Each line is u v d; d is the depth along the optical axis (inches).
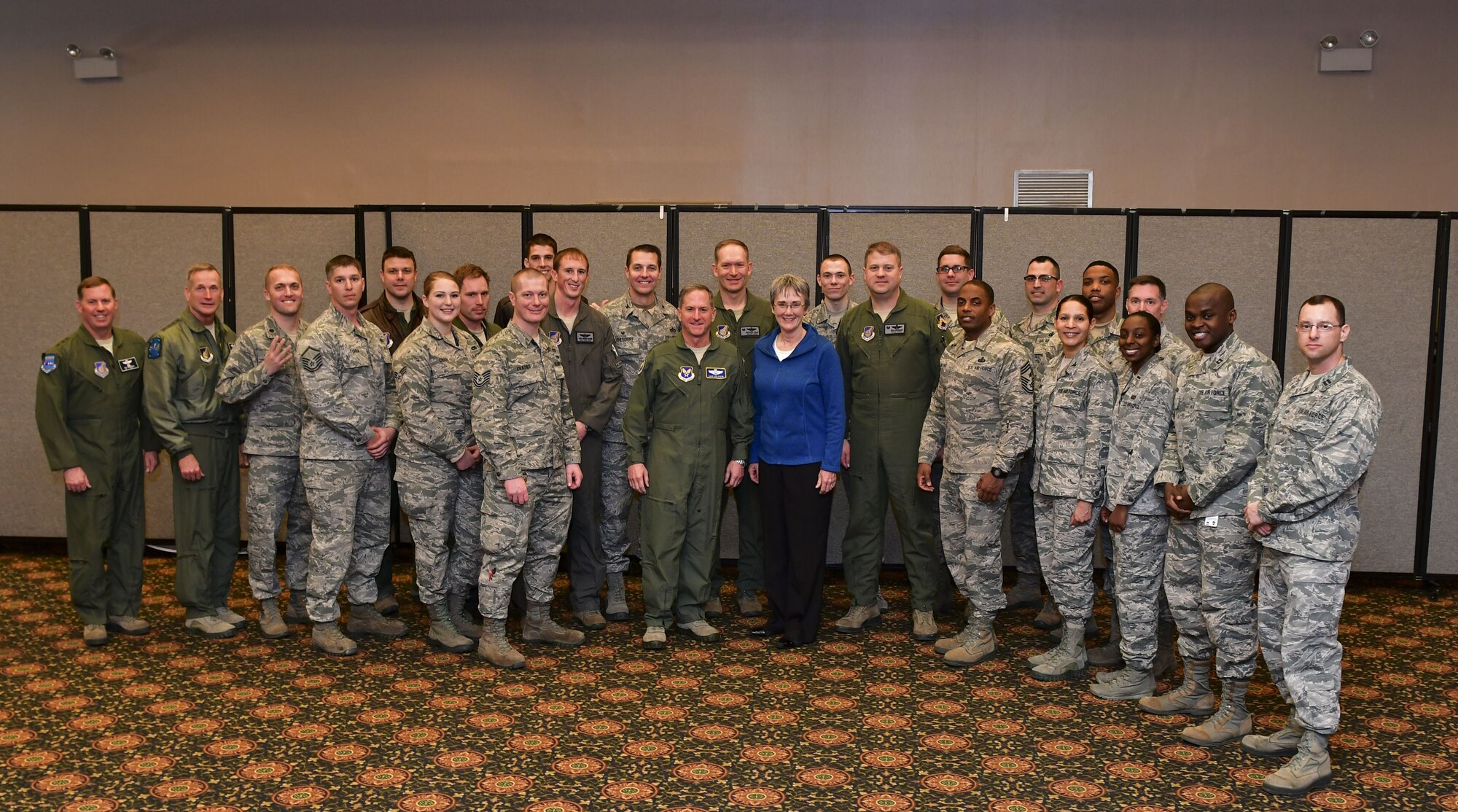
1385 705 144.2
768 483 170.9
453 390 164.2
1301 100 269.9
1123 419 141.3
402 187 290.7
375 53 288.5
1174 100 272.7
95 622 169.3
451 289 163.2
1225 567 128.3
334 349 158.9
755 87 280.8
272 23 289.9
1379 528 207.3
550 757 125.6
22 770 121.7
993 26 275.0
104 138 297.1
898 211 207.9
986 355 157.3
